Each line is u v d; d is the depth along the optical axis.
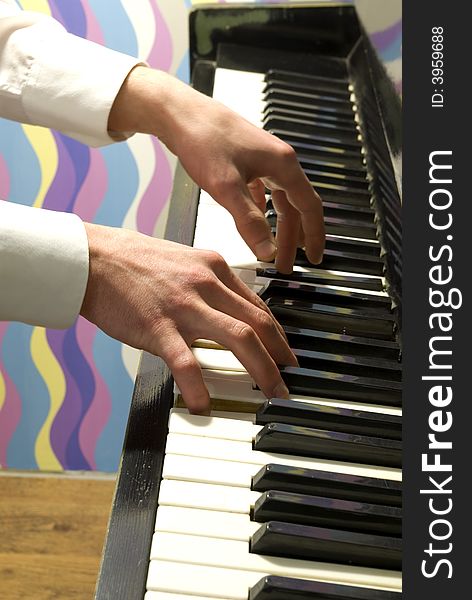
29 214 0.76
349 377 0.76
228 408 0.74
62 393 2.00
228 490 0.64
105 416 2.03
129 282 0.75
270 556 0.58
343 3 1.40
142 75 0.97
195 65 1.41
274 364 0.73
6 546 1.78
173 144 0.92
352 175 1.11
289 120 1.19
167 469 0.65
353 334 0.85
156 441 0.69
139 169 1.92
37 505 1.92
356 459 0.68
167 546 0.58
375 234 1.01
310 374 0.76
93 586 1.69
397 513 0.61
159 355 0.73
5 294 0.75
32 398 2.00
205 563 0.57
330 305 0.88
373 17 1.28
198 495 0.63
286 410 0.70
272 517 0.61
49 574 1.71
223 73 1.34
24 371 1.98
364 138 1.17
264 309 0.80
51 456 2.05
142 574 0.57
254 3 1.40
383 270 0.95
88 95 0.96
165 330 0.73
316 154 1.14
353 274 0.95
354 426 0.70
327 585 0.55
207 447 0.68
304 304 0.85
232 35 1.42
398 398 0.76
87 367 1.98
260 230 0.86
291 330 0.81
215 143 0.88
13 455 2.04
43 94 0.98
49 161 1.90
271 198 1.01
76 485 2.01
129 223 1.97
